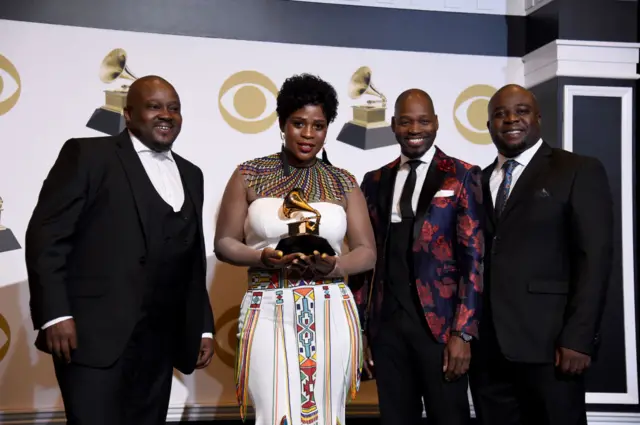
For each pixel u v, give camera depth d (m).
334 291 2.40
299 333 2.32
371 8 3.88
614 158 3.73
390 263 2.70
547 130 3.81
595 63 3.73
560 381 2.59
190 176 2.54
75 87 3.55
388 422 2.70
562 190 2.66
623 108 3.75
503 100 2.80
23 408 3.40
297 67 3.79
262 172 2.48
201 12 3.71
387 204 2.76
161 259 2.34
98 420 2.21
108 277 2.28
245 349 2.36
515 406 2.77
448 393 2.61
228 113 3.71
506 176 2.81
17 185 3.46
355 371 2.42
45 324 2.16
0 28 3.48
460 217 2.64
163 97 2.41
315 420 2.30
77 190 2.25
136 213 2.32
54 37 3.54
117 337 2.25
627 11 3.77
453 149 3.94
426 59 3.93
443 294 2.62
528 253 2.67
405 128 2.73
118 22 3.61
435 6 3.95
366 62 3.87
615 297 3.66
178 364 2.56
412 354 2.67
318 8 3.83
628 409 3.63
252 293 2.41
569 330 2.52
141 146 2.43
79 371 2.23
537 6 3.94
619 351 3.64
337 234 2.42
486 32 4.01
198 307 2.51
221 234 2.46
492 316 2.68
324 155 2.61
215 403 3.57
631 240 3.69
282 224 2.36
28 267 2.21
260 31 3.76
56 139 3.52
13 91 3.48
